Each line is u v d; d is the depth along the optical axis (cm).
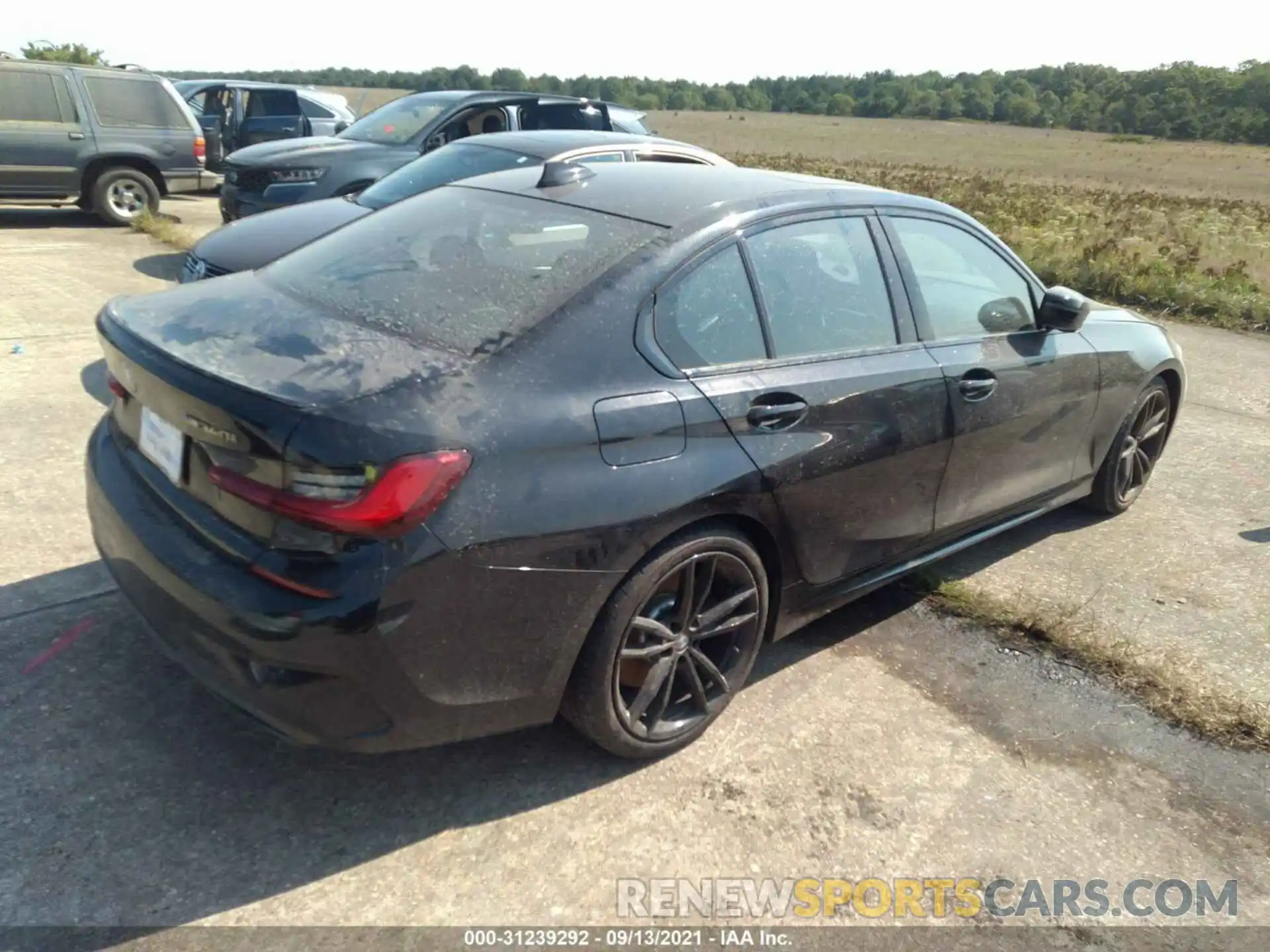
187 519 248
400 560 224
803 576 323
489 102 939
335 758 285
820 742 309
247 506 232
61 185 1102
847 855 265
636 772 290
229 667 237
